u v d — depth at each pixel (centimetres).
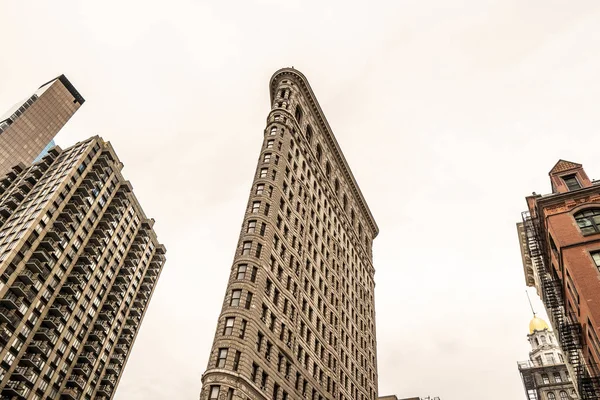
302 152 7962
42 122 16200
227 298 4962
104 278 9419
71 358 8075
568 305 3966
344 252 8506
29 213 8175
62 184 8706
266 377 4697
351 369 6962
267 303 5156
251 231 5684
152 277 11331
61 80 17712
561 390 9219
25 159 15075
